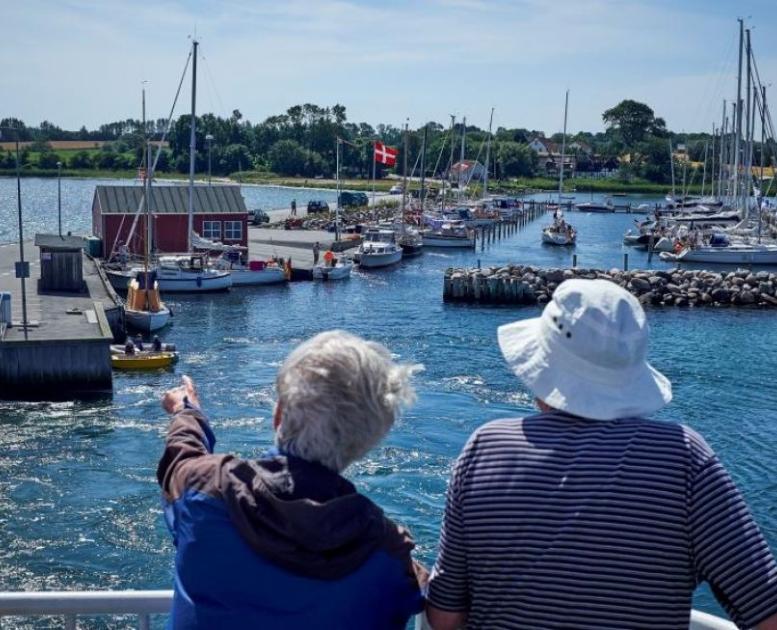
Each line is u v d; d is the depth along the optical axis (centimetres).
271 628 248
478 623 271
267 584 247
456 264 7075
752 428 2723
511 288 5372
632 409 270
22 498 1998
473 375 3281
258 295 5325
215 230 6156
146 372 3291
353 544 250
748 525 253
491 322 4675
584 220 12356
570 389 273
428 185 15188
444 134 18138
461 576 273
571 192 19100
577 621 254
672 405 2981
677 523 253
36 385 2925
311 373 259
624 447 261
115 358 3297
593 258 7719
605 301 273
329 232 8612
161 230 6044
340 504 250
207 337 4091
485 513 264
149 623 307
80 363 2942
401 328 4419
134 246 5947
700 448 261
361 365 262
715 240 7275
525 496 262
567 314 275
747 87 7812
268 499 250
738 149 8462
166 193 6125
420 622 299
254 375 3288
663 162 19925
